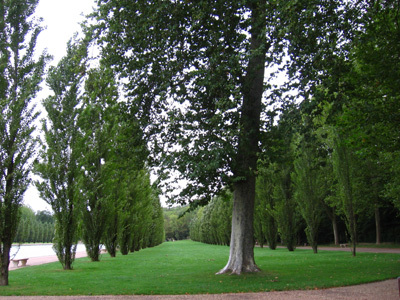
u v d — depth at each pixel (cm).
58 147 1596
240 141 1127
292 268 1403
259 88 1316
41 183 1570
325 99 1227
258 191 3447
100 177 2139
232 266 1249
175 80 1309
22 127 1183
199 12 1123
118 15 1272
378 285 944
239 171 1159
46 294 899
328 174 3106
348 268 1348
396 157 1728
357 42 1151
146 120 1348
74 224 1619
